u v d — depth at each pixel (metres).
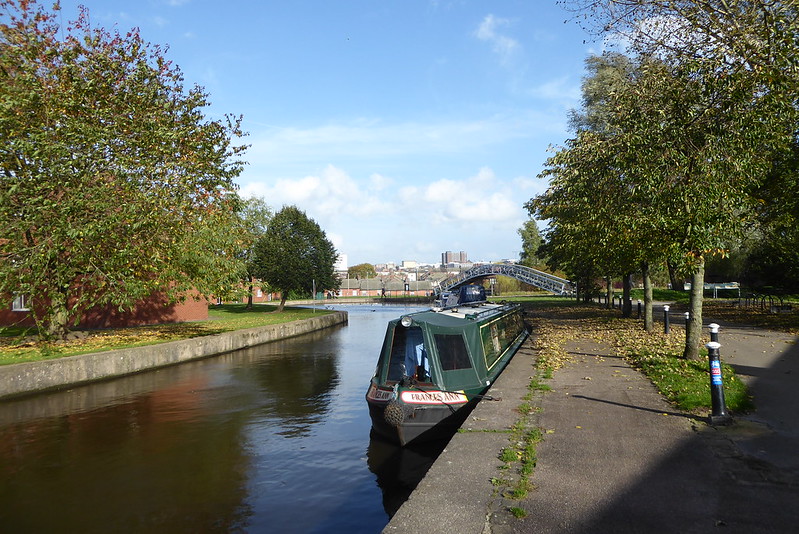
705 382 9.59
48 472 9.37
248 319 37.00
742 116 10.89
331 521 7.39
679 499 4.97
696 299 12.03
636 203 12.87
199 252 21.17
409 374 10.66
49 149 16.44
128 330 26.64
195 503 8.03
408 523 4.61
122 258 18.23
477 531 4.45
